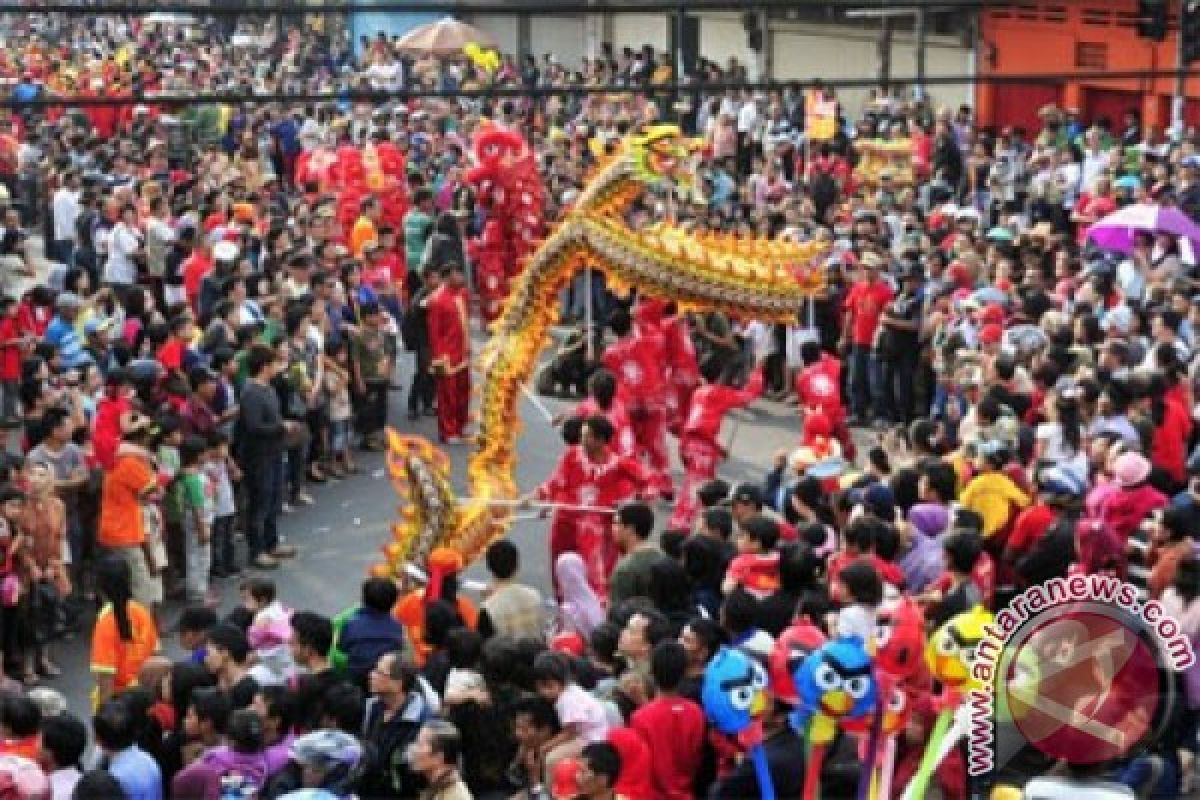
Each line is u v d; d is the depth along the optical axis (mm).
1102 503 20609
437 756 14359
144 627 18219
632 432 25125
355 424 29766
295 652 16766
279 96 15633
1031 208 40812
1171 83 47625
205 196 37250
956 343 27781
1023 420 24188
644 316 25312
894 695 14273
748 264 24938
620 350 25203
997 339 26188
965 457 21625
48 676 21609
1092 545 19281
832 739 15055
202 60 64312
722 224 34938
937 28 53531
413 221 35469
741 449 30188
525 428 31266
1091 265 30656
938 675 14484
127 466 21859
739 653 14570
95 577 22234
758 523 17703
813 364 25797
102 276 35062
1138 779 16609
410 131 47125
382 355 29672
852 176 43125
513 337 25062
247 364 25188
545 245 25062
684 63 59312
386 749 15328
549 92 16891
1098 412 23031
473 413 31328
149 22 71938
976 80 18562
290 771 14547
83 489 22734
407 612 18516
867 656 14047
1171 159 39750
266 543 25406
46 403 23219
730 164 44594
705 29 61344
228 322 27500
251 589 17484
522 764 15445
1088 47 49625
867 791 14500
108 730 14500
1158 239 30844
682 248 24703
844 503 19922
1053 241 32500
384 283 31672
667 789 14945
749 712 14391
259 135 49156
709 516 18938
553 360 32938
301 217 34750
